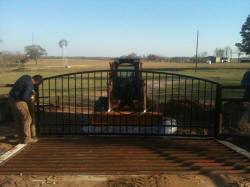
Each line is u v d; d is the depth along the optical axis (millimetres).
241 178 3727
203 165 4137
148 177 3758
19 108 4961
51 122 7496
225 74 32250
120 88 7137
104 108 6812
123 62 7305
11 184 3555
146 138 5551
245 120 6887
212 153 4680
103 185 3527
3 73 38750
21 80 4898
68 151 4777
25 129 5105
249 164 4176
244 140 5523
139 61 7281
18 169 4008
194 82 22359
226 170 3955
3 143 5371
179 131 6625
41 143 5250
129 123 5984
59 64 76625
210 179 3709
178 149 4875
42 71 43156
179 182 3607
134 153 4664
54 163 4230
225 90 14984
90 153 4672
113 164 4176
